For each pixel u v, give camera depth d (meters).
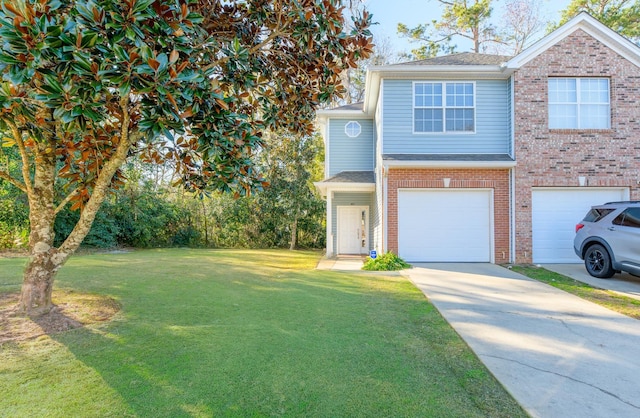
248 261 12.69
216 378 3.40
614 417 2.87
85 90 3.32
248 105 6.27
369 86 12.48
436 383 3.41
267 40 5.37
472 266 10.42
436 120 11.59
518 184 10.92
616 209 8.39
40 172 5.30
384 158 11.05
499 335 4.75
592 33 11.10
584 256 8.97
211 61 5.21
